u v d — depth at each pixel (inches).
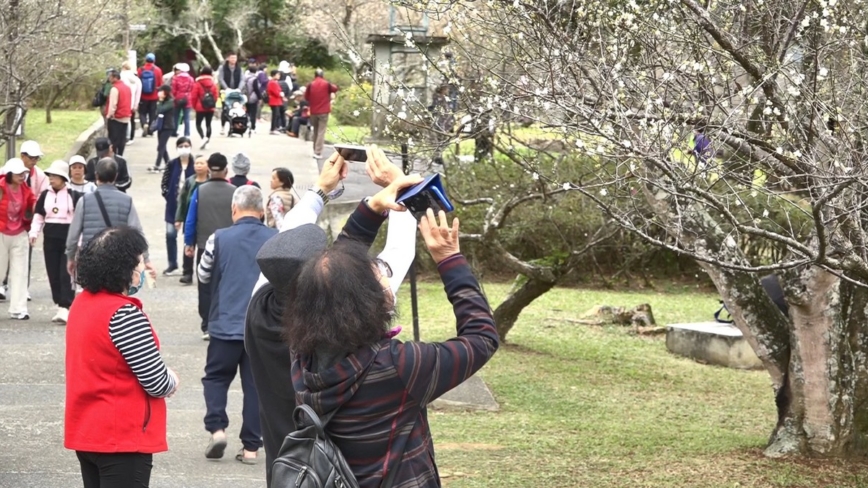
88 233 412.2
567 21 238.2
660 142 197.6
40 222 474.0
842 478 284.2
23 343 442.3
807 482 281.1
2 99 505.7
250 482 276.4
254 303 147.0
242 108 1196.5
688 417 390.9
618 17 224.8
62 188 474.3
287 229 146.9
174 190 594.2
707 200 203.5
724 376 480.7
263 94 1298.0
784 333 308.5
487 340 125.0
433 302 609.3
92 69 1010.1
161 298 545.3
